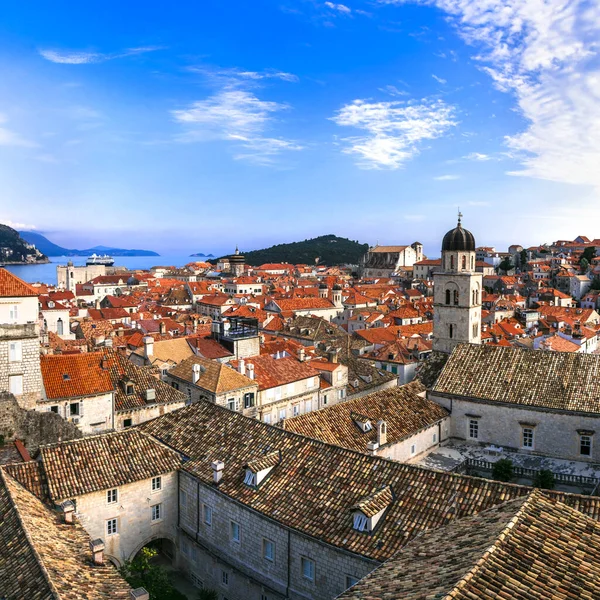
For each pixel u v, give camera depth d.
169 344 88.94
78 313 162.12
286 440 45.06
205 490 44.50
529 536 24.12
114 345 99.88
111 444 47.09
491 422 64.69
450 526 29.73
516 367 66.75
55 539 32.84
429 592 20.67
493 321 162.75
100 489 42.72
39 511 36.47
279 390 76.12
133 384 65.12
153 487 46.19
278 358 83.31
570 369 63.75
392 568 25.78
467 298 78.75
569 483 55.78
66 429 55.44
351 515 36.06
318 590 36.00
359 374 92.88
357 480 38.81
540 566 22.23
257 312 160.12
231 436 48.44
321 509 37.56
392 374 95.25
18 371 55.81
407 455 60.16
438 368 77.19
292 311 167.75
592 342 126.25
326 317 185.38
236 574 41.53
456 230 80.00
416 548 27.88
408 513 34.97
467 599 19.69
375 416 60.50
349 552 33.66
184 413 54.12
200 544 45.12
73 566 30.06
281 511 38.59
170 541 48.31
